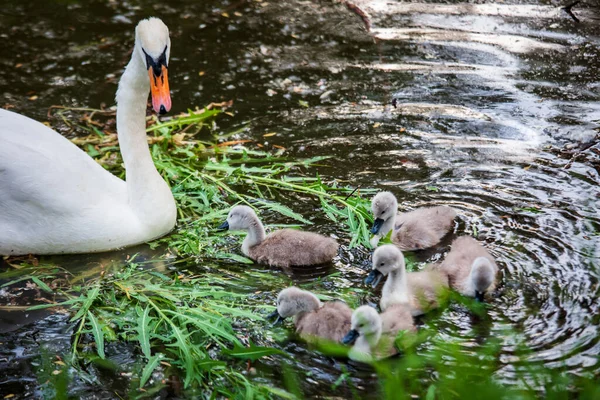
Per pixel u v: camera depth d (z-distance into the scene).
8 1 16.30
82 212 9.23
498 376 7.21
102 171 9.87
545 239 9.32
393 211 9.33
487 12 15.68
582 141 11.52
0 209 9.14
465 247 8.80
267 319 8.16
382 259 8.02
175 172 10.97
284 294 7.91
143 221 9.57
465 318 8.05
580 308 8.12
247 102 13.02
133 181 9.60
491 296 8.34
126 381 7.45
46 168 9.16
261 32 15.23
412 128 12.09
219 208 10.31
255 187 10.80
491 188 10.48
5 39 14.92
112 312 8.37
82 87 13.49
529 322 7.94
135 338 7.89
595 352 7.50
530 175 10.76
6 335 8.08
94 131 12.19
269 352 7.48
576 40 14.41
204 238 9.75
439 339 7.74
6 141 9.23
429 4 16.16
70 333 8.12
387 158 11.31
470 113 12.41
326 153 11.52
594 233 9.41
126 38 15.02
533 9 15.68
